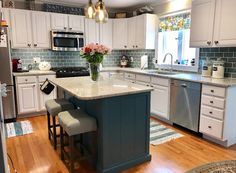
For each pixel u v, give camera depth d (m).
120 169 2.21
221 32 2.81
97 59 2.64
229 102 2.62
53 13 4.23
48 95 4.09
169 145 2.79
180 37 4.02
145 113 2.34
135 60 5.25
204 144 2.82
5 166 1.14
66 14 4.38
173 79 3.35
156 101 3.79
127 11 5.31
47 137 3.05
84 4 4.65
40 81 3.98
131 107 2.22
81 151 2.54
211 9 2.91
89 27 4.72
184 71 3.97
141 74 4.11
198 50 3.62
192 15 3.22
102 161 2.10
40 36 4.17
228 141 2.74
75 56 4.89
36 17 4.07
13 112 3.68
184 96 3.17
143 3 4.57
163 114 3.66
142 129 2.34
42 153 2.57
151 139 2.97
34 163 2.34
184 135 3.12
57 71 4.16
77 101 2.69
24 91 3.85
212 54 3.39
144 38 4.45
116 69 4.90
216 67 3.10
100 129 2.07
